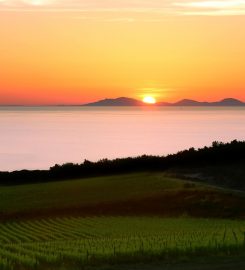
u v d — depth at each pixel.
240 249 31.80
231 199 65.75
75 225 55.56
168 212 63.94
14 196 76.38
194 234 40.41
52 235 49.28
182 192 70.12
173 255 31.00
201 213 62.34
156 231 48.25
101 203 68.56
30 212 65.81
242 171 83.19
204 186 73.94
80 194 75.25
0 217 63.47
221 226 50.81
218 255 30.73
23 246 38.59
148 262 29.81
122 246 33.84
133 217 61.38
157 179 82.50
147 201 67.94
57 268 29.77
